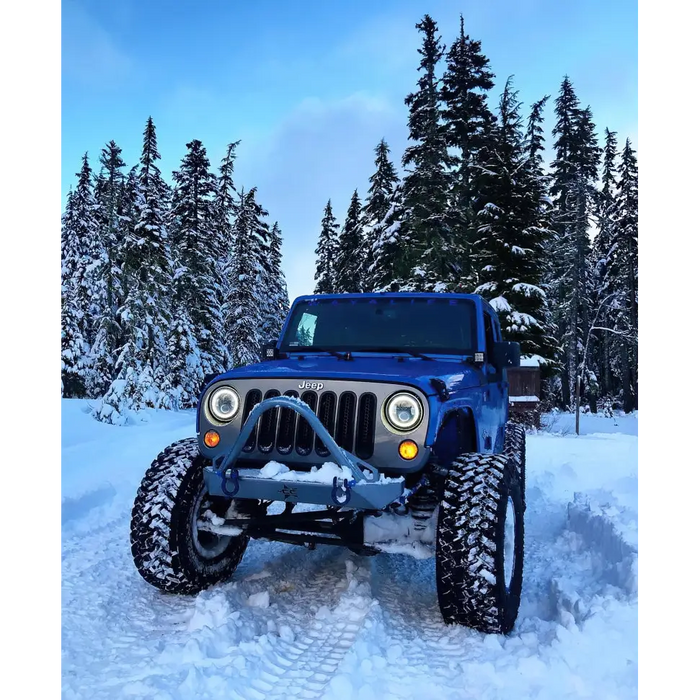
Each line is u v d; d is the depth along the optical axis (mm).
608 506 5305
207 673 2693
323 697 2553
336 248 51812
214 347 28156
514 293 23016
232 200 37750
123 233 27750
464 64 31219
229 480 3268
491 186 24141
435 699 2561
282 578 4098
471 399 3920
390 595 3852
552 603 3850
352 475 3008
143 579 4105
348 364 3852
